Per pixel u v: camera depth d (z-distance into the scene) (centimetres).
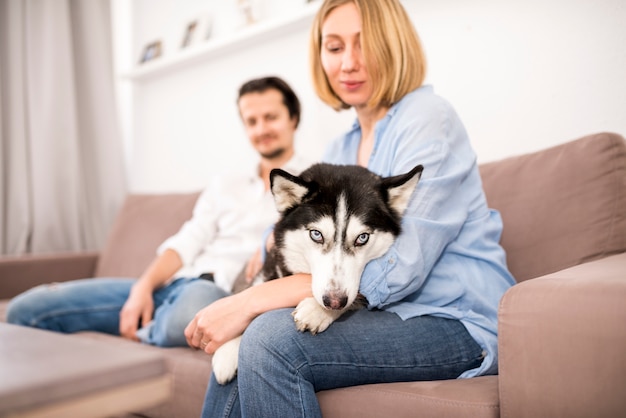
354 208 159
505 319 119
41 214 406
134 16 485
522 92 243
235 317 149
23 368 77
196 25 412
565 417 107
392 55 174
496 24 251
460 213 160
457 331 151
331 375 135
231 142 398
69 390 72
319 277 148
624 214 170
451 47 269
